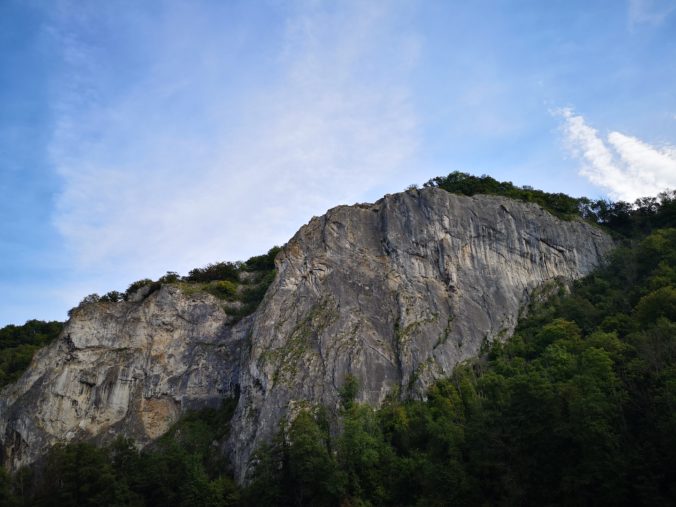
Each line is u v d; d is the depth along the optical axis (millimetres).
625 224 120250
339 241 91688
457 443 59250
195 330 97875
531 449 54312
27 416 88312
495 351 81062
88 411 89688
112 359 94188
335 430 67875
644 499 47875
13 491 75812
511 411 56906
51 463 74375
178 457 73562
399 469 60656
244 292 107625
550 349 73000
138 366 93562
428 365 76062
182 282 108688
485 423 58188
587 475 49812
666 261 89375
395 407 70875
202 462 75750
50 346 97000
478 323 84625
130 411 89250
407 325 81188
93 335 96375
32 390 92000
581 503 50031
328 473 60219
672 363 58906
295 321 83562
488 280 90688
